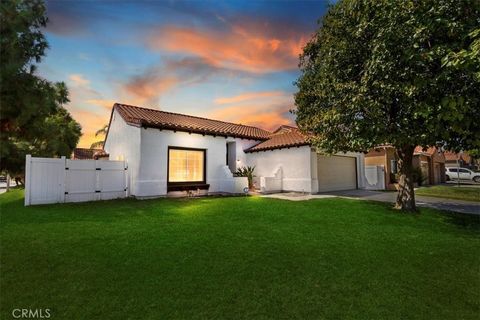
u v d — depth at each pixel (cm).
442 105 532
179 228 600
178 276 340
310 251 448
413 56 562
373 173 1844
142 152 1134
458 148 674
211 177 1396
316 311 262
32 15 331
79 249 442
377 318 252
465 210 895
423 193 1431
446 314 262
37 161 953
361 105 670
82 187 1057
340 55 780
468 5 528
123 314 251
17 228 587
